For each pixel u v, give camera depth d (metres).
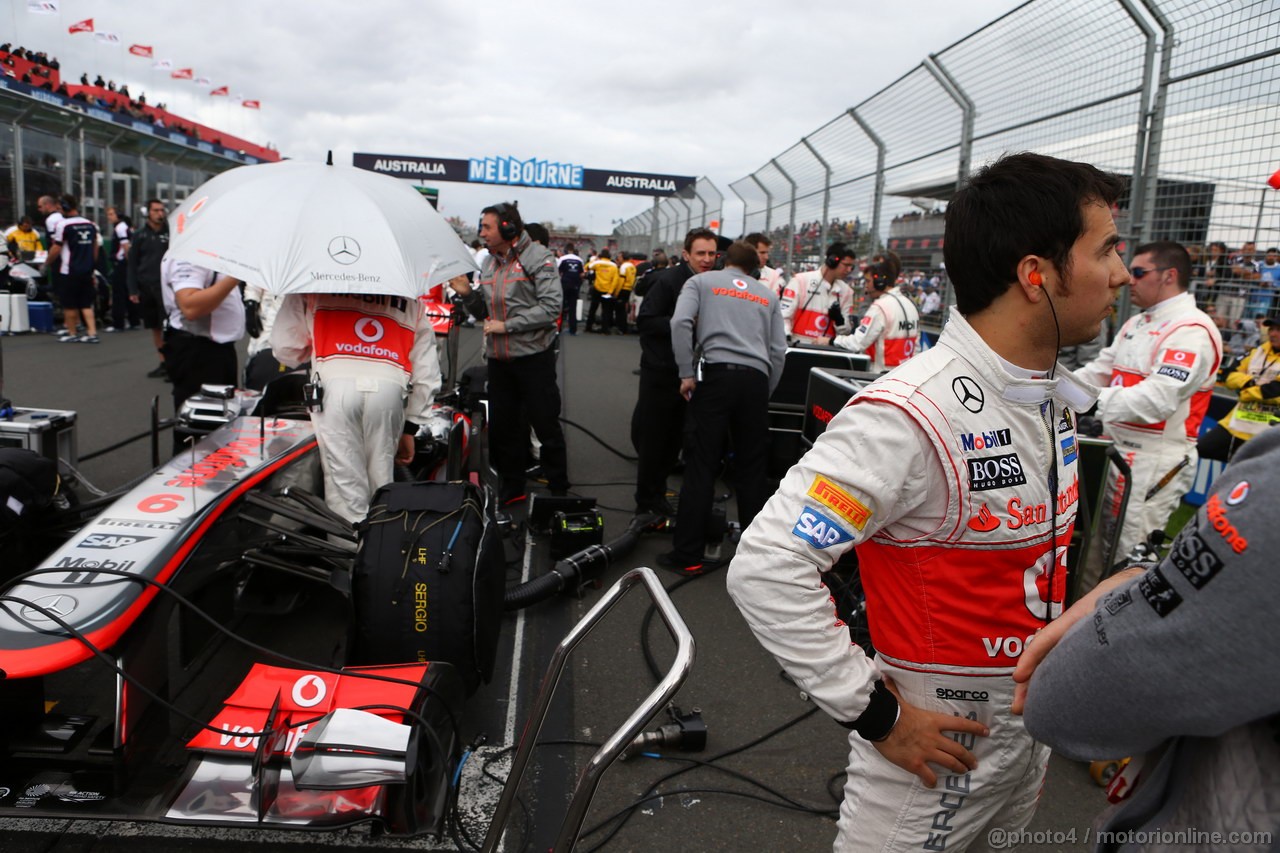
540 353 5.18
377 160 22.75
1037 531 1.27
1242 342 4.88
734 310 4.35
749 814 2.58
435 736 2.15
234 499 2.86
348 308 3.39
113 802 2.09
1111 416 3.65
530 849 2.38
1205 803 0.88
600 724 3.04
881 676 1.26
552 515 4.81
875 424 1.22
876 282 6.18
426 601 2.61
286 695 2.30
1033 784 1.43
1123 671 0.85
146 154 17.25
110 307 13.82
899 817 1.33
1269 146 4.42
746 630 3.87
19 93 13.02
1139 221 5.32
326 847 2.37
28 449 3.23
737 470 4.50
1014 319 1.24
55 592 2.20
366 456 3.48
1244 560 0.76
